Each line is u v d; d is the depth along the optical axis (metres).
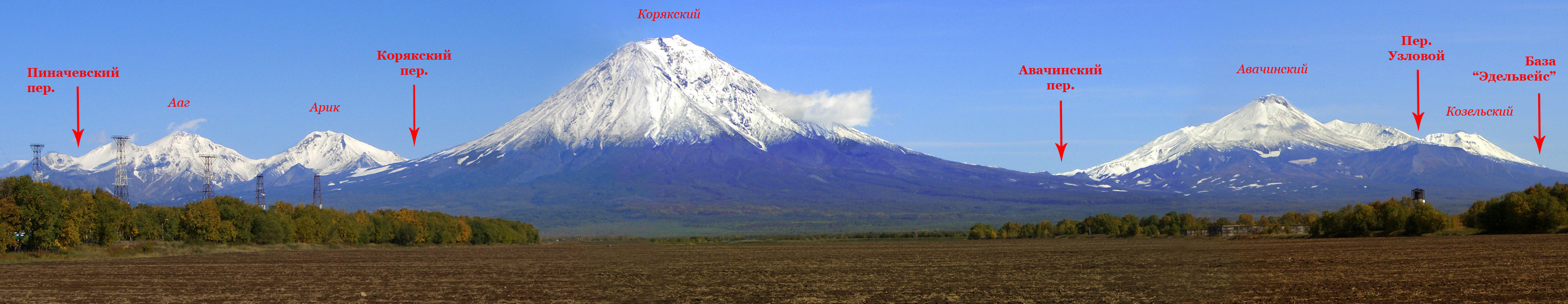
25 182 82.19
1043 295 45.59
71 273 64.50
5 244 78.81
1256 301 41.66
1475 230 119.06
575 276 56.88
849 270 65.88
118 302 46.00
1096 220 169.25
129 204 102.06
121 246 92.25
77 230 85.44
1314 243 99.50
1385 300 42.16
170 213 103.31
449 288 51.78
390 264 76.19
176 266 72.19
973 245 126.94
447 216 151.50
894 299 45.72
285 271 67.06
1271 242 103.81
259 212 115.62
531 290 49.19
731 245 136.12
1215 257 39.94
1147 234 131.88
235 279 59.59
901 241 162.25
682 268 63.75
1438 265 60.62
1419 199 136.00
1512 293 43.97
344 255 96.50
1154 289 41.91
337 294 49.78
